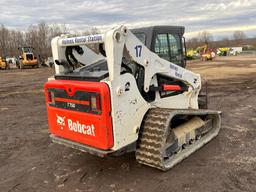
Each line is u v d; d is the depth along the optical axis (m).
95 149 4.14
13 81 19.80
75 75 4.39
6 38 68.50
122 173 4.63
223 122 7.13
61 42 4.70
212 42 88.62
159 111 4.52
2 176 4.79
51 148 6.00
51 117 4.79
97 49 5.30
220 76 16.95
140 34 5.11
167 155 4.69
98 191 4.14
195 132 5.41
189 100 5.85
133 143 4.38
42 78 21.03
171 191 4.01
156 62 4.77
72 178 4.59
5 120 8.62
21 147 6.15
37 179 4.62
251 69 20.41
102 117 3.96
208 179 4.28
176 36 5.54
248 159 4.93
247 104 9.14
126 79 4.11
